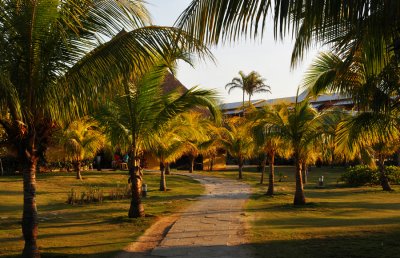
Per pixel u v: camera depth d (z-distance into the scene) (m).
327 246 9.17
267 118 17.97
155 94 13.93
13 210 17.30
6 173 32.69
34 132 8.34
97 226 13.18
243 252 8.81
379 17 5.20
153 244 10.20
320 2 4.93
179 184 30.11
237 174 41.97
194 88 13.89
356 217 14.26
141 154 15.24
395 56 6.20
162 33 7.53
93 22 7.78
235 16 5.04
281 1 4.86
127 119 14.30
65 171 36.00
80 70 8.02
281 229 11.58
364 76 9.40
